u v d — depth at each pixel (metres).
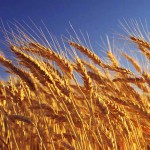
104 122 0.93
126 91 1.02
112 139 0.84
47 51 0.85
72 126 0.82
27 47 0.86
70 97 0.82
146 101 0.98
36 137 0.95
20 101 0.93
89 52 1.03
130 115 1.05
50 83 0.79
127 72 1.09
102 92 0.97
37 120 0.94
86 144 0.89
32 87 0.82
